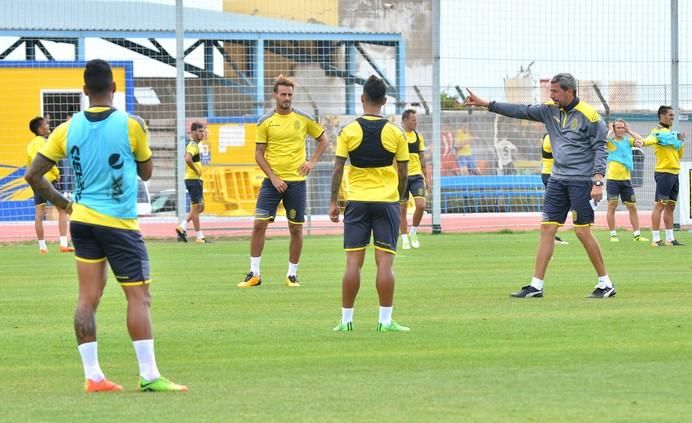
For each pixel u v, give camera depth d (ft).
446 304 72.02
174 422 37.70
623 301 72.69
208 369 48.42
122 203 43.55
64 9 213.05
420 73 273.54
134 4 215.92
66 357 52.75
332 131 165.17
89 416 38.86
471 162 173.99
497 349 53.01
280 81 85.25
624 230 157.38
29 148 119.34
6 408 40.45
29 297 79.30
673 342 54.65
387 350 53.21
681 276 89.61
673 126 161.68
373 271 96.84
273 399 41.42
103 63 44.21
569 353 51.44
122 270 43.60
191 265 105.29
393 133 59.88
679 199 157.28
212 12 224.74
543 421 37.24
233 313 68.64
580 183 74.43
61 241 125.80
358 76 204.33
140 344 43.55
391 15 275.59
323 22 282.77
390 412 38.86
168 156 177.27
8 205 166.50
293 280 86.12
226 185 156.04
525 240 138.10
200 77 211.00
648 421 37.14
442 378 45.42
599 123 74.49
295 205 85.25
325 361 50.21
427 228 161.58
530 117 76.38
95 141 43.47
